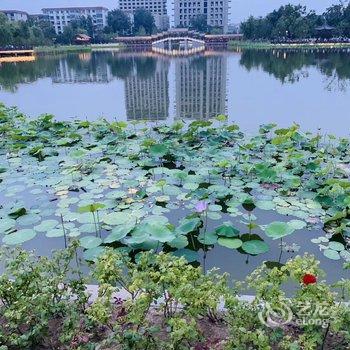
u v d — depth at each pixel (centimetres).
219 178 388
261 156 447
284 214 311
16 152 483
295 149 448
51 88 1266
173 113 830
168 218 310
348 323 143
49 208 329
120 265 189
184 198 335
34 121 614
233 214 313
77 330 154
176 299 158
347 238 278
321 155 423
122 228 270
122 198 344
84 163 430
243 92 1072
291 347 137
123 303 167
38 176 402
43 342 160
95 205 271
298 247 268
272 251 265
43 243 280
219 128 548
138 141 519
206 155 454
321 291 154
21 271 171
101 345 140
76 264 249
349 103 856
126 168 422
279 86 1167
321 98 930
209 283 160
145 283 161
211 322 173
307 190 354
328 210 314
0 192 362
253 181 379
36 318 155
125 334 142
